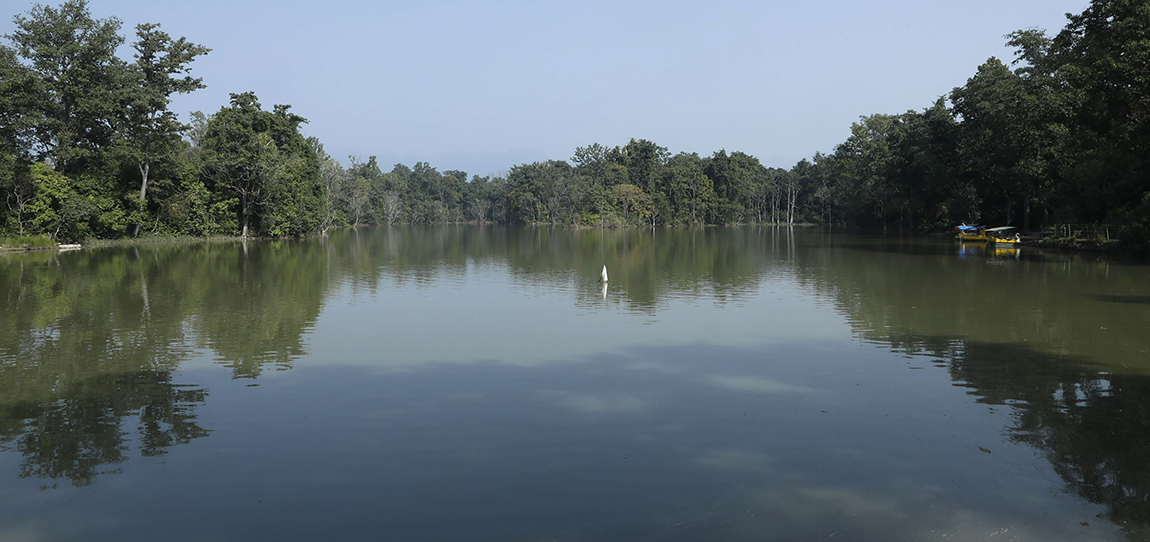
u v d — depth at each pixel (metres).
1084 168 47.53
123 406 11.54
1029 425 10.41
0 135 52.16
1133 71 33.22
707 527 7.20
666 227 137.25
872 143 103.62
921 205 85.19
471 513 7.54
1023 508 7.65
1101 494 8.00
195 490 8.20
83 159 60.94
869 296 25.52
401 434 10.10
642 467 8.80
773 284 30.03
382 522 7.36
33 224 54.47
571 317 20.97
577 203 137.25
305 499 7.93
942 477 8.49
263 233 78.06
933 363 14.52
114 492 8.16
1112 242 43.94
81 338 17.38
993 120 60.00
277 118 80.00
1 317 20.55
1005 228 59.31
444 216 191.00
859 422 10.59
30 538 7.08
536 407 11.44
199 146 76.50
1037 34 57.16
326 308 22.86
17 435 10.14
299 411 11.24
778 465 8.87
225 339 17.30
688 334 18.03
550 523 7.30
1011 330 18.23
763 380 13.18
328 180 98.94
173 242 64.81
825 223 150.00
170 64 64.44
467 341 17.12
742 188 155.62
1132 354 15.21
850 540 6.94
